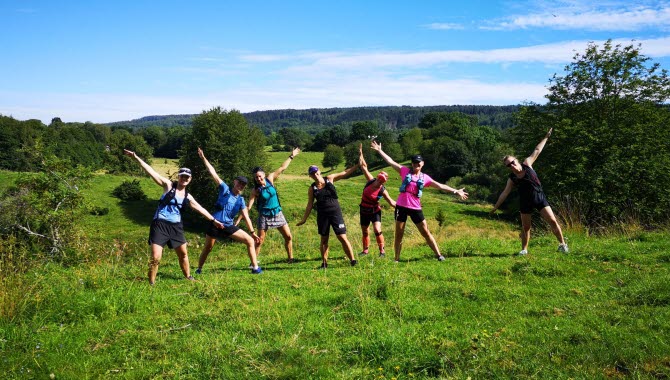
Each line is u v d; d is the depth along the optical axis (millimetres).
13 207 23016
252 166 43688
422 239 13078
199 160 42938
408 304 6336
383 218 41969
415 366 4559
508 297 6578
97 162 91375
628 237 10383
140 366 4789
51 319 5973
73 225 24891
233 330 5645
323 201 8938
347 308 6254
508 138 38562
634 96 33219
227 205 8742
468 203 64062
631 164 28250
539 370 4344
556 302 6262
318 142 145750
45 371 4676
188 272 8297
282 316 6023
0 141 69438
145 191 57250
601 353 4609
